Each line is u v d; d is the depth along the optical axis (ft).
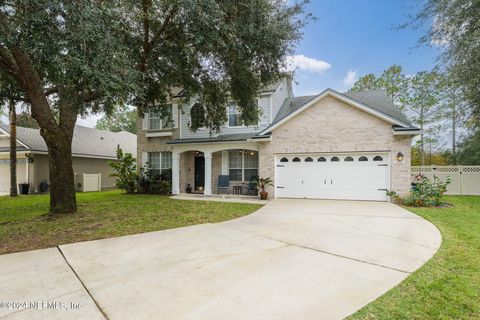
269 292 10.30
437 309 9.09
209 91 33.68
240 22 24.35
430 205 31.81
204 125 38.17
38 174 56.18
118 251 15.57
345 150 37.24
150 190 49.73
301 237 18.40
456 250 15.24
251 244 16.79
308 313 8.79
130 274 12.17
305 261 13.70
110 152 72.33
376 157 36.37
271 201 37.17
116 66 18.33
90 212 28.40
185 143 46.06
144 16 23.44
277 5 25.82
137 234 19.52
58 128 26.58
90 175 61.82
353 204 33.63
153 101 32.89
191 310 9.03
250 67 29.04
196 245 16.63
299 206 32.45
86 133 75.46
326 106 38.22
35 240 18.20
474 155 56.95
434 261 13.57
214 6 21.21
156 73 29.50
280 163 40.86
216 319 8.48
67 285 11.08
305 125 39.14
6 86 30.40
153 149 53.83
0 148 57.31
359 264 13.25
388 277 11.66
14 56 21.26
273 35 25.30
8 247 16.69
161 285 11.00
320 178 38.99
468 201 36.32
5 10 15.39
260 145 41.42
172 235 19.13
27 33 14.88
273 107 47.62
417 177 38.93
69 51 16.16
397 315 8.71
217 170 49.85
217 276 11.85
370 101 46.24
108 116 24.99
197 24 22.30
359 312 8.85
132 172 51.08
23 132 59.36
